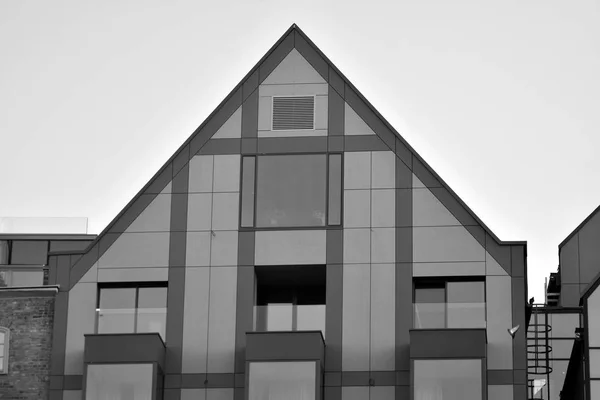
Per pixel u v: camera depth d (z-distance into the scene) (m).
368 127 38.97
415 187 38.28
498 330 36.75
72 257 38.62
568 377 43.72
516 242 37.41
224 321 37.66
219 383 37.16
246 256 38.16
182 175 39.06
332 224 38.16
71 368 37.53
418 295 37.72
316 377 36.41
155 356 37.00
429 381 36.16
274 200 38.59
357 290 37.53
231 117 39.44
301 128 39.16
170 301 37.97
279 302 39.53
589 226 50.91
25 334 38.03
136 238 38.62
